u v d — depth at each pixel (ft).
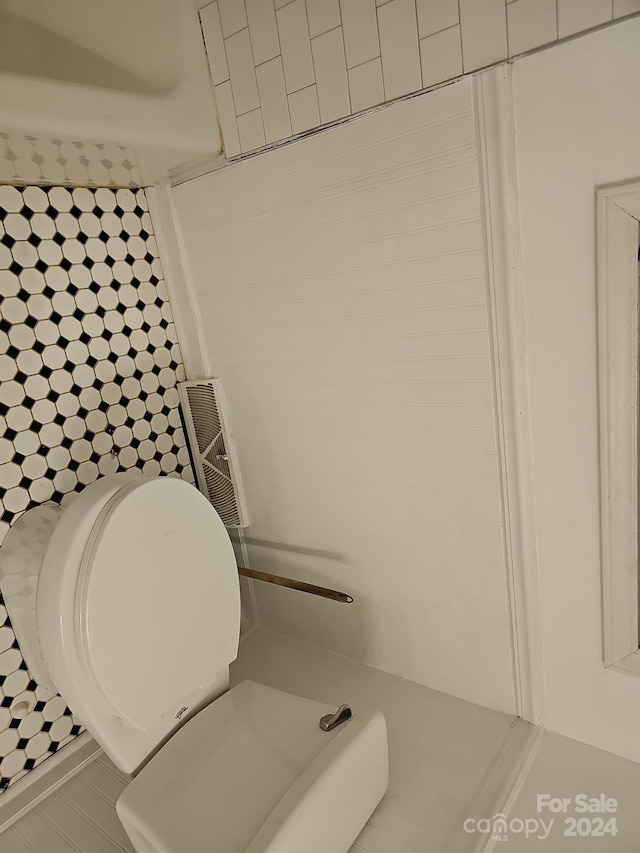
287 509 4.59
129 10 3.34
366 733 3.11
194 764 3.09
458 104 2.91
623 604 3.22
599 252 2.77
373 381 3.73
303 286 3.83
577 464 3.16
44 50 3.01
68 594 2.76
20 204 3.65
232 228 4.03
